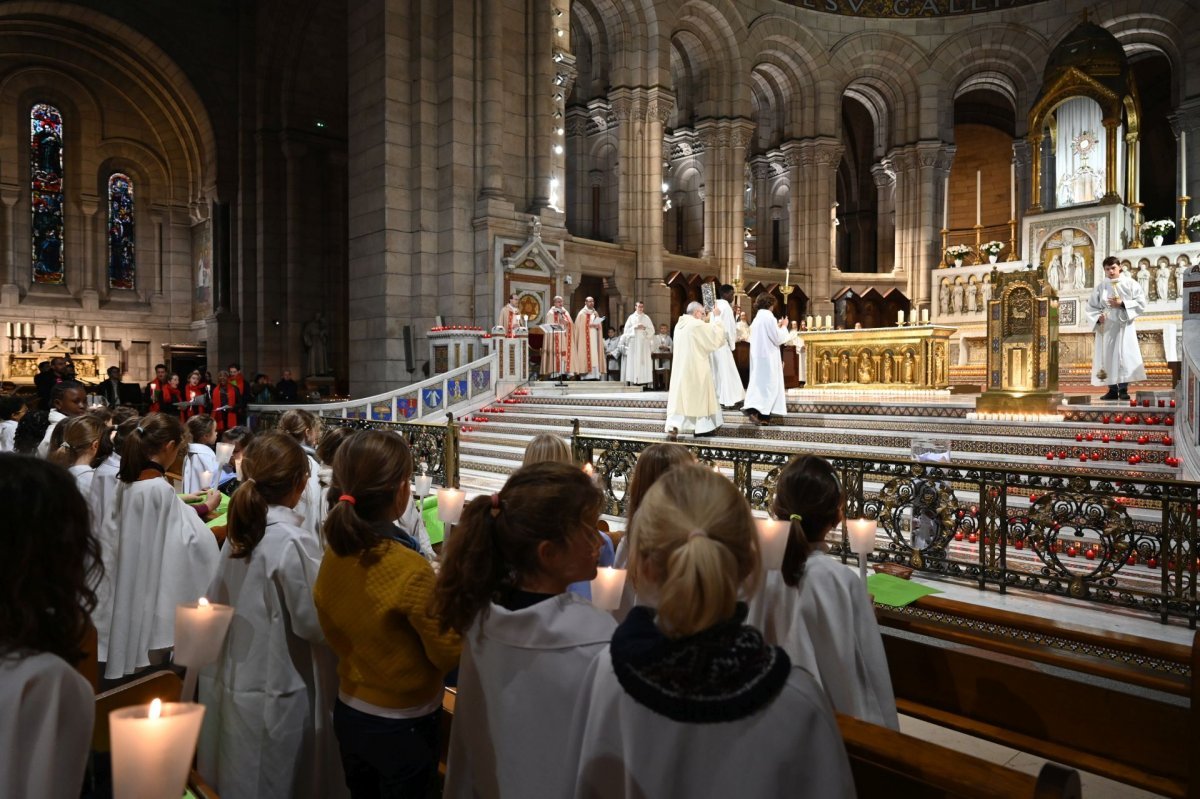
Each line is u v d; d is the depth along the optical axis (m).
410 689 2.37
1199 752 2.38
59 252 27.77
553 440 3.65
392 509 2.55
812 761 1.33
